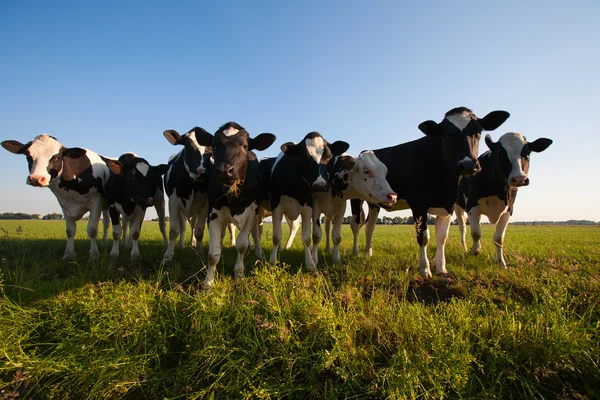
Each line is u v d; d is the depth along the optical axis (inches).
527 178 249.1
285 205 266.7
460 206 344.5
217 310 151.9
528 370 123.6
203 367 133.0
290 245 396.5
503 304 169.3
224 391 123.5
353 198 316.8
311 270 250.7
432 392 116.6
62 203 287.6
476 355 131.7
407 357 121.0
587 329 141.6
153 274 224.5
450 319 150.2
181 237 343.9
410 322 142.1
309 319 143.6
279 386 121.9
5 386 127.2
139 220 292.7
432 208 252.1
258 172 245.8
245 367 131.0
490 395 114.3
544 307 150.6
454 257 299.6
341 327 141.1
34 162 261.4
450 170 241.1
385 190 258.4
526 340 134.8
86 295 169.2
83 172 286.8
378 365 129.7
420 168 257.4
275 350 134.6
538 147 278.4
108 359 137.0
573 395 113.7
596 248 369.1
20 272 202.4
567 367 123.9
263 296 156.9
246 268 250.2
